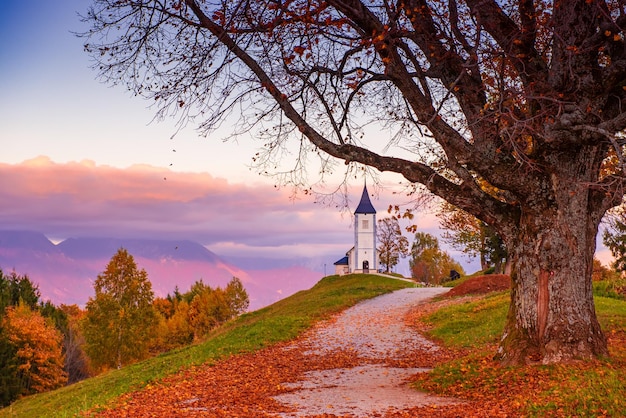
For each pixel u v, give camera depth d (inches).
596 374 483.5
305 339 1090.7
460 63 554.3
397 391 584.1
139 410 554.3
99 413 566.9
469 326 1053.2
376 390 598.5
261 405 537.3
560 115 508.4
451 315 1195.3
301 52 514.9
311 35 538.0
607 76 523.2
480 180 1012.5
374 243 3986.2
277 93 556.1
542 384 485.7
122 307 2415.1
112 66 559.5
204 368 828.0
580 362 528.1
